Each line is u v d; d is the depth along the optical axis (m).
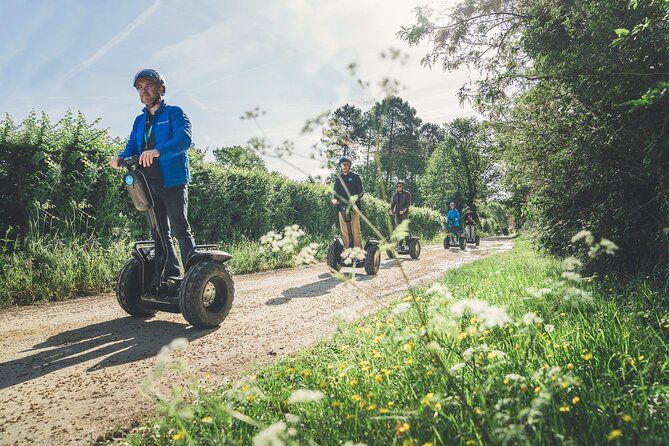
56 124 7.55
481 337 2.70
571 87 5.18
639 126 4.73
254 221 13.07
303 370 2.83
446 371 1.72
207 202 11.31
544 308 3.55
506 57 7.41
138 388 2.91
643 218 5.11
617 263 5.32
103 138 8.25
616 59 4.29
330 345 3.58
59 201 7.47
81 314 5.09
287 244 1.90
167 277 4.55
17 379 3.08
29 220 6.96
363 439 1.79
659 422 1.66
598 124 5.26
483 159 7.98
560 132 5.95
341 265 8.79
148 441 2.15
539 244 7.31
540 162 6.45
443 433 1.75
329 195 17.12
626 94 4.62
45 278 6.26
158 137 4.50
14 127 7.07
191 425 2.02
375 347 3.16
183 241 4.59
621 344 2.48
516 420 1.54
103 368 3.30
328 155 1.87
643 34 4.06
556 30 5.61
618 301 3.86
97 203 8.12
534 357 2.35
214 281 4.51
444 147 52.81
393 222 13.02
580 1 4.95
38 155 7.00
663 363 2.19
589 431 1.62
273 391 2.50
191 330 4.41
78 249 7.05
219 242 11.53
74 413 2.55
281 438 1.27
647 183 4.91
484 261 10.54
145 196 4.34
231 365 3.40
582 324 2.97
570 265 1.76
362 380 2.41
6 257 6.27
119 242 8.02
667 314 3.15
